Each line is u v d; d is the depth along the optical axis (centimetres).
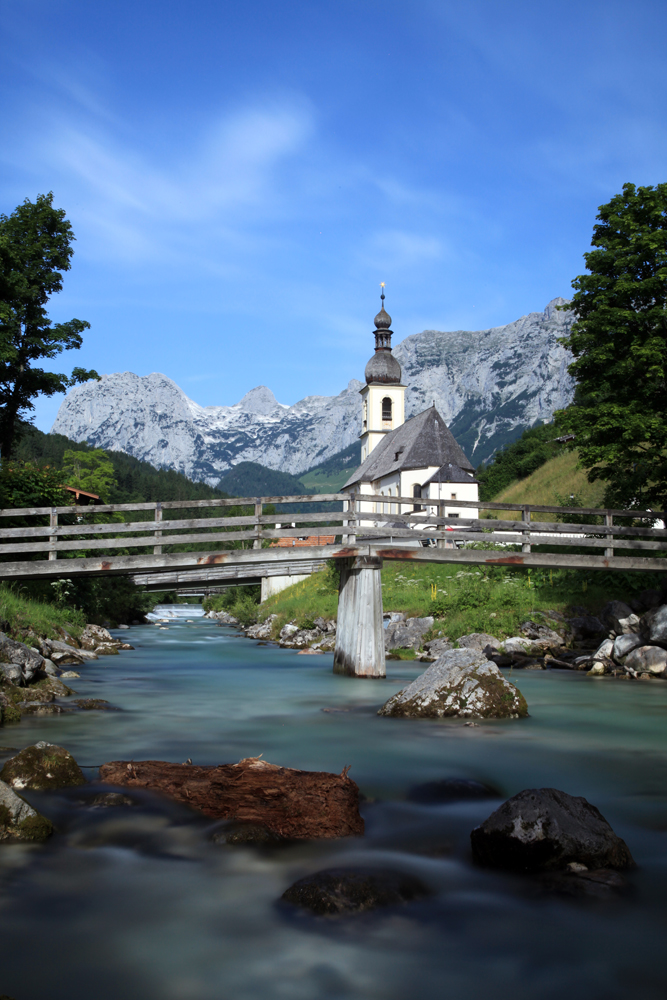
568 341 2261
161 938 491
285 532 1833
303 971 455
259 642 3409
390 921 517
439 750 1023
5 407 3391
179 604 9081
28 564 1695
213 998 424
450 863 620
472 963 466
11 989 432
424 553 1920
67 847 639
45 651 1900
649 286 2097
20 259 3297
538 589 2541
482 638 2150
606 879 578
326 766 930
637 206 2227
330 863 614
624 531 2052
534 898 554
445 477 6003
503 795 824
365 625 1888
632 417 2011
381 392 9206
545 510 2008
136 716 1269
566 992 438
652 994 436
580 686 1652
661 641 1855
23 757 807
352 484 8088
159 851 632
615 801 803
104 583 3662
